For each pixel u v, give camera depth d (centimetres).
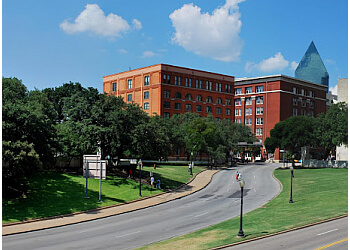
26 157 3431
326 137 7956
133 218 3391
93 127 4969
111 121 5141
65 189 4272
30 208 3475
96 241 2427
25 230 2798
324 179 5844
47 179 4500
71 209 3650
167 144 5891
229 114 11394
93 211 3706
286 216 3069
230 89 11475
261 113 12800
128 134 5209
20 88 4891
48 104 5428
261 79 12812
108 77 11562
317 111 13750
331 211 3156
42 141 4012
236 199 4462
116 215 3588
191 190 5272
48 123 4194
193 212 3644
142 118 5609
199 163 9194
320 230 2462
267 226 2675
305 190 4812
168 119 9119
